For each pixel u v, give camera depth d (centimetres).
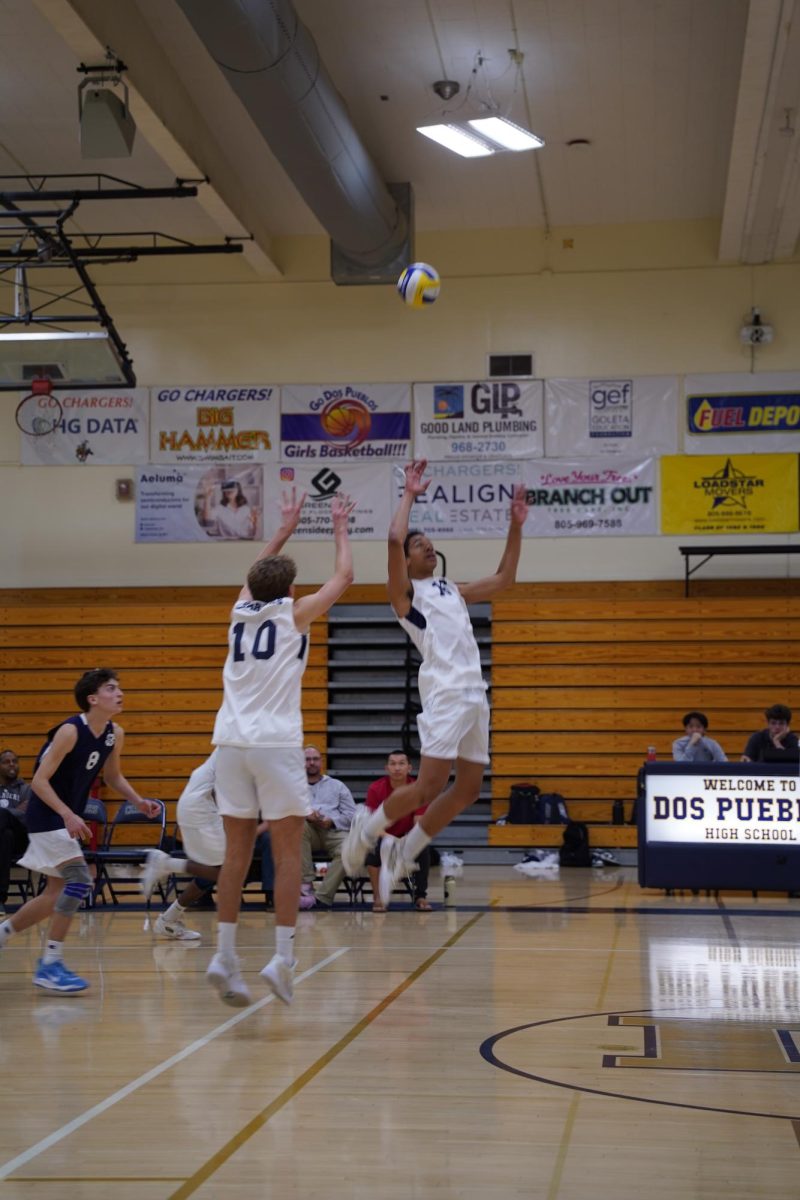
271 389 1725
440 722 556
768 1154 343
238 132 1442
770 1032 515
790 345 1656
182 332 1741
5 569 1723
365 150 1358
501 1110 390
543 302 1705
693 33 1252
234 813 539
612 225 1700
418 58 1306
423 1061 461
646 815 1100
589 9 1215
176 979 675
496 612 1652
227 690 550
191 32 1253
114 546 1719
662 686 1616
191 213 1648
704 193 1616
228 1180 321
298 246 1739
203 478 1719
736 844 1081
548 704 1631
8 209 1289
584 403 1686
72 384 1368
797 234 1583
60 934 637
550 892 1208
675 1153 344
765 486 1648
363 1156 342
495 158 1520
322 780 1091
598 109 1407
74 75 1325
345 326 1727
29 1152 346
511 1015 556
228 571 1706
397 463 1705
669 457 1667
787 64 1134
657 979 661
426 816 576
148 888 869
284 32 1065
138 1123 376
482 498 1692
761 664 1600
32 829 642
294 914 544
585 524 1673
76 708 1666
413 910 1045
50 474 1734
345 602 1684
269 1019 549
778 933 869
